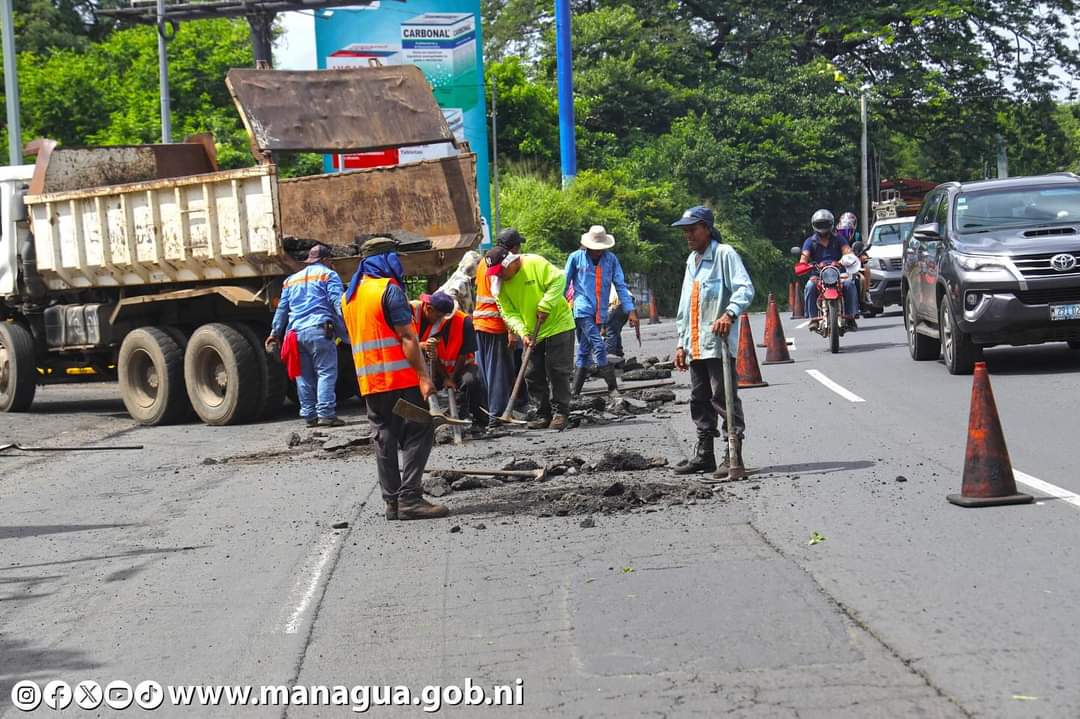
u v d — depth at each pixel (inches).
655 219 1948.8
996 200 584.7
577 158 2062.0
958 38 2380.7
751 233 2174.0
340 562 286.7
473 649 214.5
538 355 492.4
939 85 2340.1
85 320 655.1
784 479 345.1
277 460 463.5
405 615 238.4
